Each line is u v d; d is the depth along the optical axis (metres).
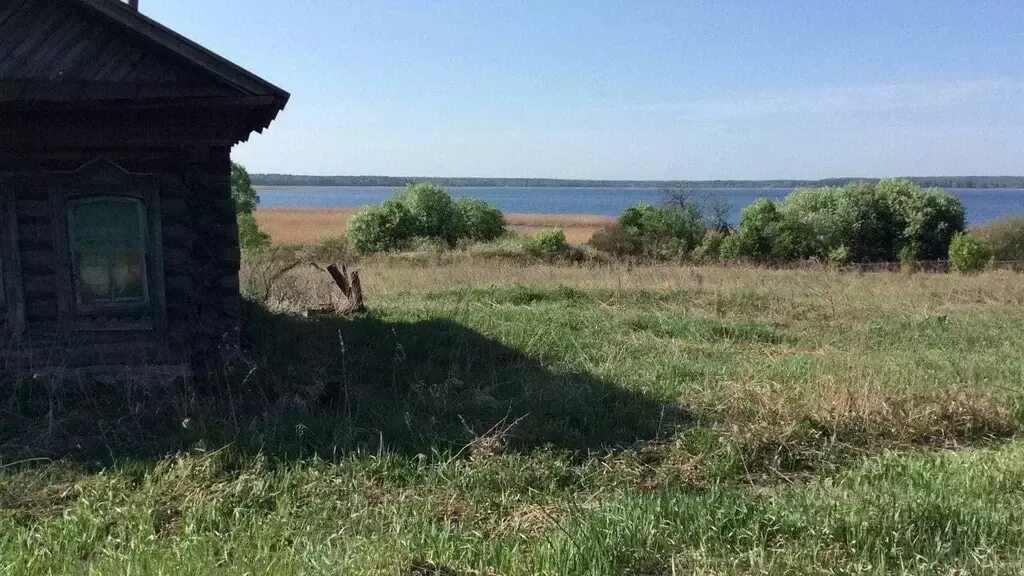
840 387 8.38
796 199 34.53
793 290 17.23
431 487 6.06
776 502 5.53
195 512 5.41
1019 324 13.73
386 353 10.05
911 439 7.61
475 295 16.00
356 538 5.00
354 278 13.43
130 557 4.62
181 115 8.45
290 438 6.92
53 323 8.50
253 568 4.47
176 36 7.92
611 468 6.58
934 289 18.06
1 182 8.22
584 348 10.88
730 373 9.56
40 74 8.07
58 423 7.05
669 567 4.61
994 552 4.78
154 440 6.87
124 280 8.70
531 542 5.05
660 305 15.41
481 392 8.48
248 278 13.66
